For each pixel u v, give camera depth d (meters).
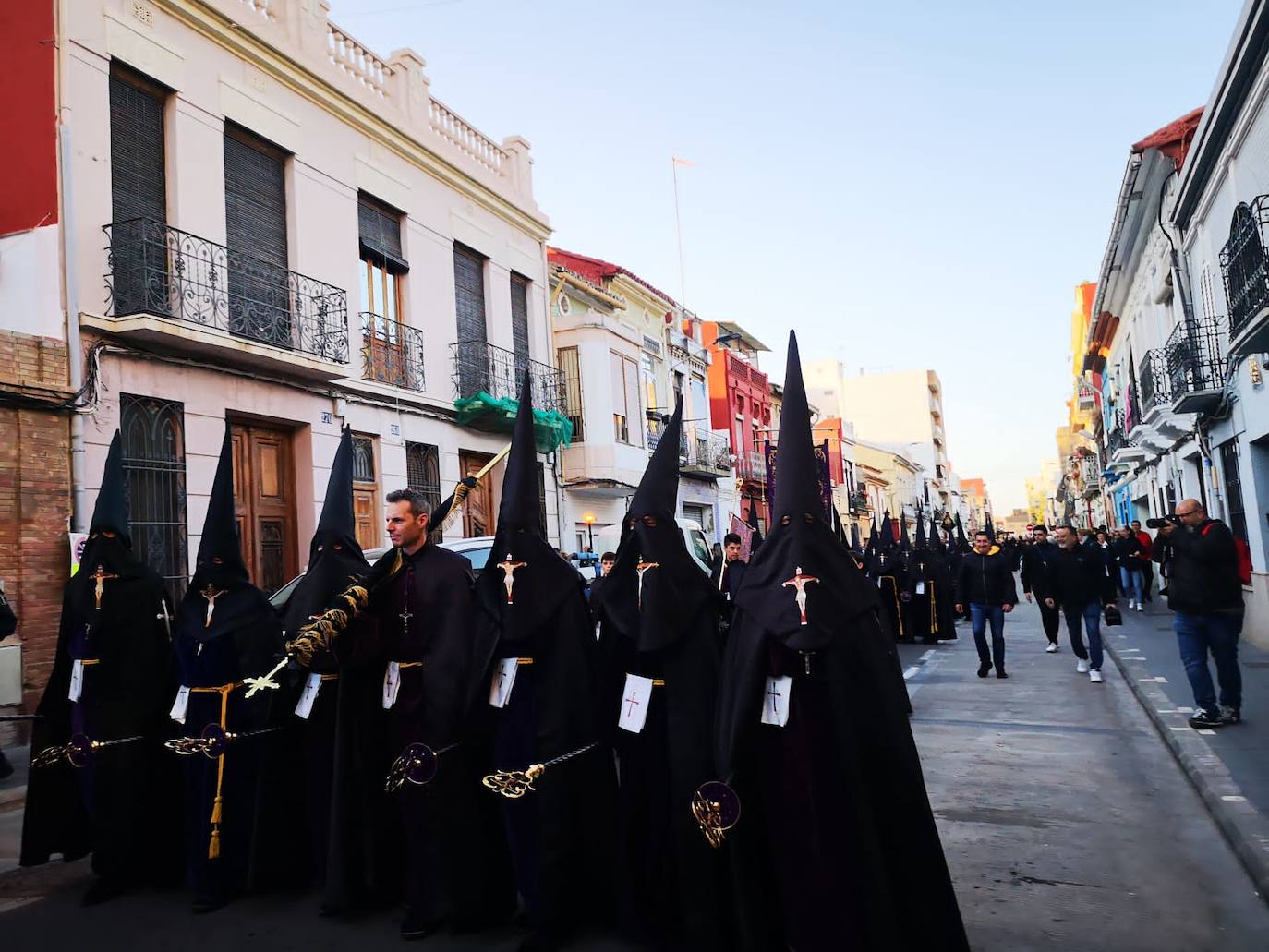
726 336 35.91
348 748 4.56
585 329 21.47
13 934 4.45
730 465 31.48
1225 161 11.66
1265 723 7.62
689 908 3.70
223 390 12.02
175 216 11.70
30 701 9.43
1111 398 29.45
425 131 16.84
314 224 14.07
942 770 7.01
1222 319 13.02
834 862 3.40
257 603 4.95
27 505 9.55
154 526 11.01
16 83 10.49
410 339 16.03
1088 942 3.97
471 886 4.26
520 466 4.28
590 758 4.21
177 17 11.91
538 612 4.10
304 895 4.84
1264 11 9.10
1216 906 4.31
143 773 5.01
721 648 3.98
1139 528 20.67
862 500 50.34
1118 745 7.63
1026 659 13.22
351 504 5.21
